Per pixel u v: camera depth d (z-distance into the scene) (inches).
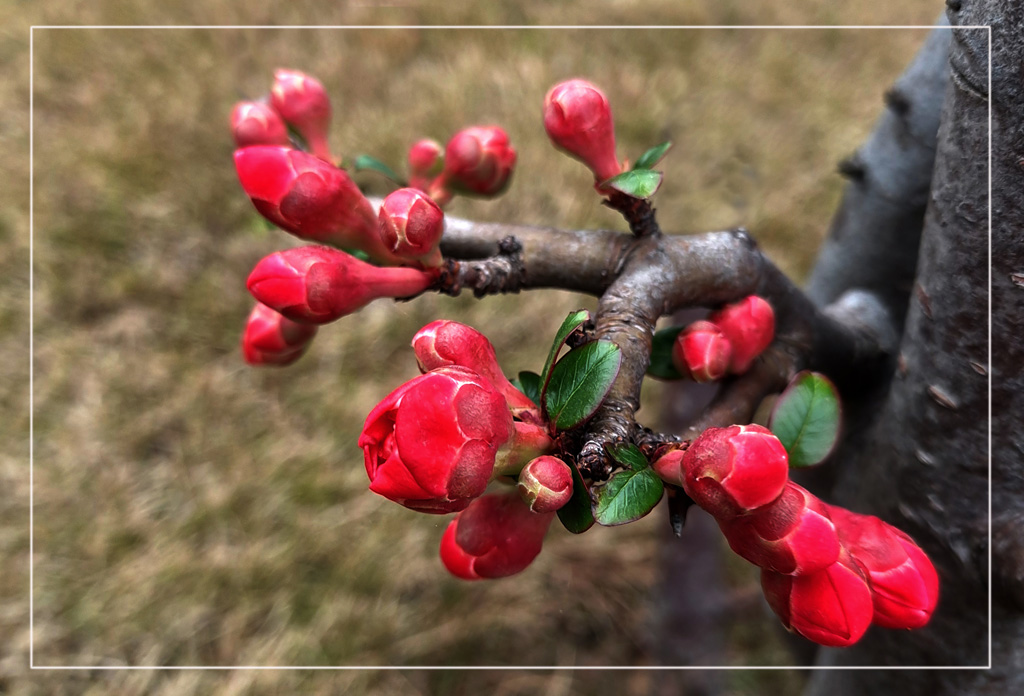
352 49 24.2
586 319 4.9
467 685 14.8
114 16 24.1
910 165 7.8
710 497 4.6
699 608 12.7
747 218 21.0
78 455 17.0
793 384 5.6
